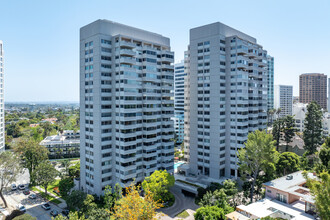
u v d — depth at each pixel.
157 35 101.75
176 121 180.12
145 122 91.06
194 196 87.62
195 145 106.88
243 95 98.00
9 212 77.25
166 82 98.56
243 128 98.00
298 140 131.75
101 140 84.56
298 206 57.50
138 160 90.06
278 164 89.06
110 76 87.44
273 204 58.31
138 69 89.69
